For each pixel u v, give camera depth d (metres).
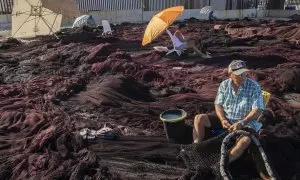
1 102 8.79
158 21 11.93
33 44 15.68
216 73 10.90
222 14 26.41
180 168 6.11
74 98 9.20
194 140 6.17
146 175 5.93
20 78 11.05
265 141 5.98
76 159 6.12
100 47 12.76
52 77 10.68
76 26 19.30
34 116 7.69
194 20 23.75
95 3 24.42
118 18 24.80
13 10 16.52
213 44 15.17
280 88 9.38
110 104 8.59
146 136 7.07
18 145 6.80
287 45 14.37
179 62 12.41
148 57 12.98
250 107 5.82
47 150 6.36
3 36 18.91
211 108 8.13
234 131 5.53
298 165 5.76
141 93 9.24
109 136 6.98
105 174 5.73
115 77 9.63
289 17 25.67
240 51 13.77
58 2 16.25
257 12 27.36
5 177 5.87
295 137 6.54
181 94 9.04
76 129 7.34
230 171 5.68
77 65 12.16
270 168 5.25
